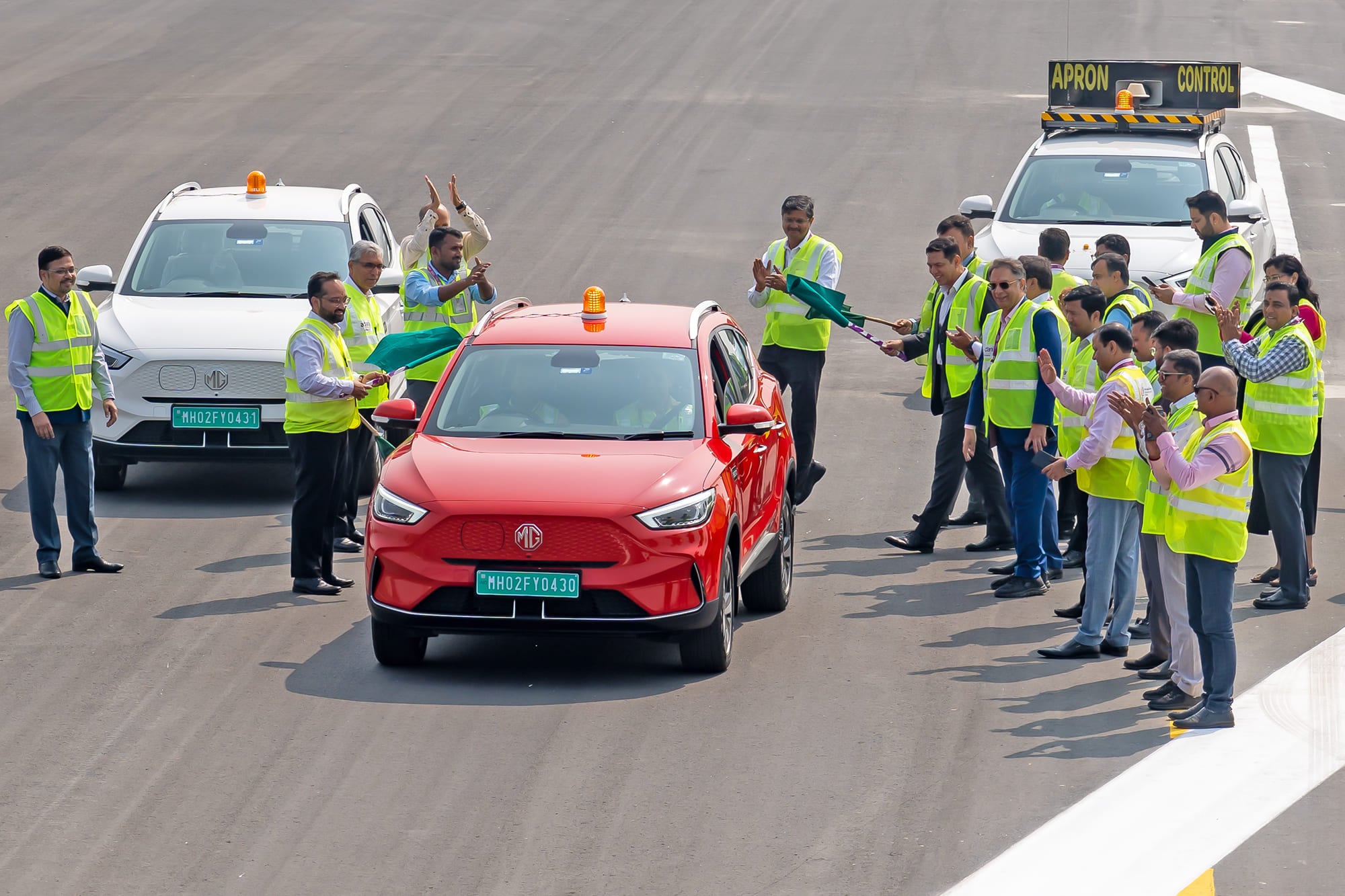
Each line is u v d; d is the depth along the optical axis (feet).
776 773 49.32
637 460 58.29
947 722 53.57
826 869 43.04
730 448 60.64
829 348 112.47
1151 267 93.86
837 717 53.98
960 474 74.02
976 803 47.11
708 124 174.40
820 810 46.68
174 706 54.75
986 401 68.80
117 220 139.54
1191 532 52.13
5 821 46.01
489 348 64.34
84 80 192.44
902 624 64.34
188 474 87.97
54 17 228.63
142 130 170.19
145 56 205.46
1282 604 65.21
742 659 59.98
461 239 79.82
